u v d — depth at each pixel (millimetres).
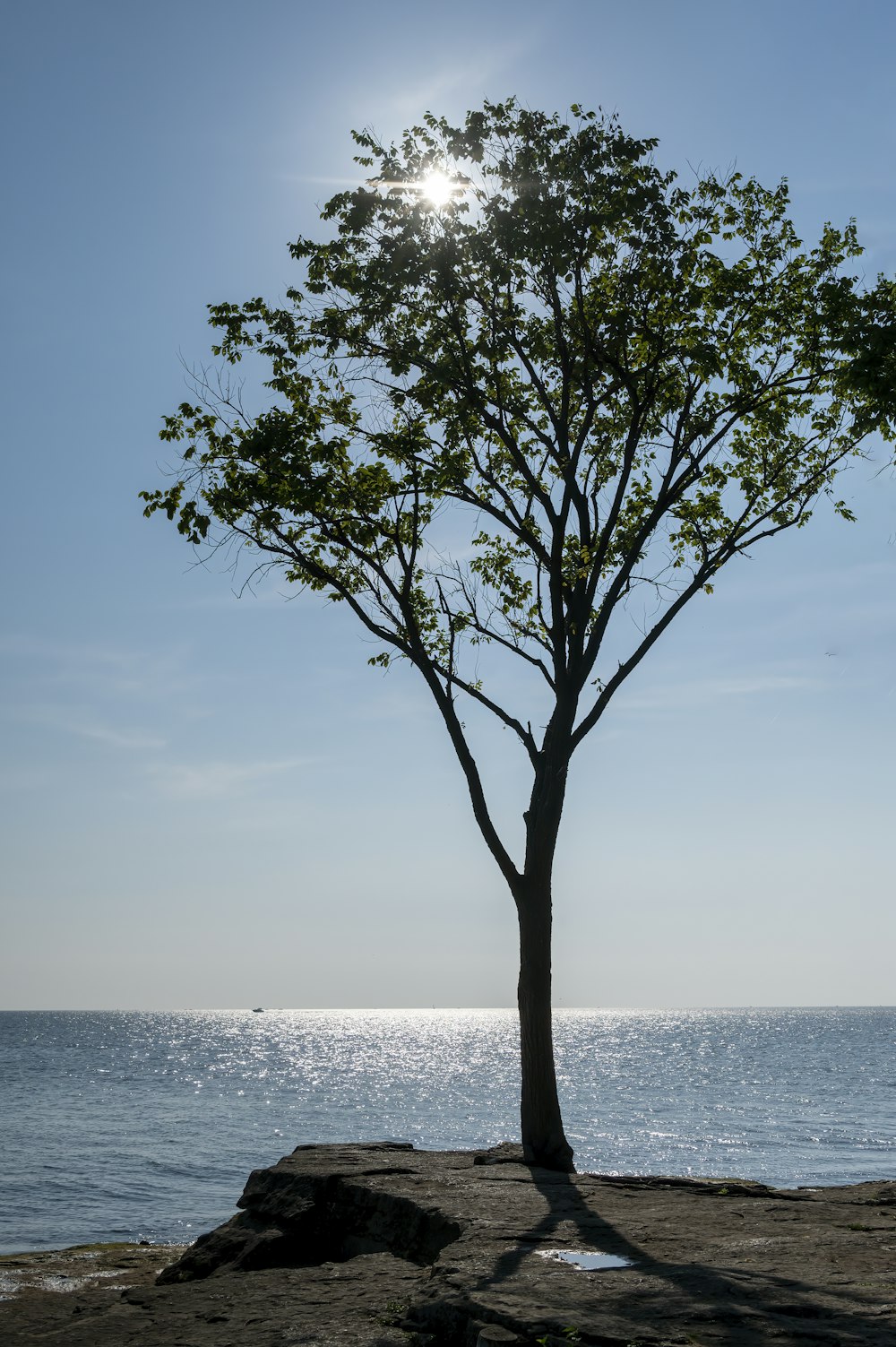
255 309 17438
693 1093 80500
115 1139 53750
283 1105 72062
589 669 16500
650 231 16766
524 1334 6527
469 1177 13133
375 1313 8352
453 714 16734
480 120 16609
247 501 17000
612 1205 11195
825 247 17641
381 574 17438
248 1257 12047
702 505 18781
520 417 17422
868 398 15969
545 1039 15273
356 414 18250
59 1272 14930
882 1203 11281
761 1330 6301
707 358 15898
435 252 16641
